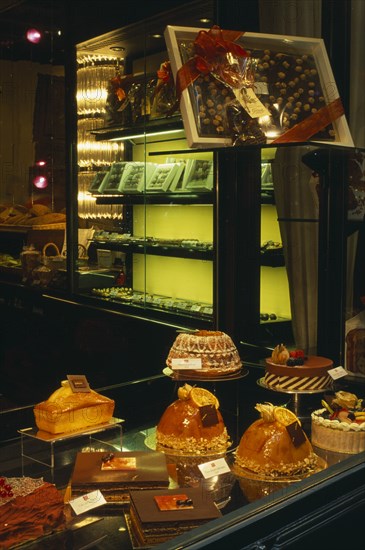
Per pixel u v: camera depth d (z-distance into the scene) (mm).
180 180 3666
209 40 2541
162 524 1706
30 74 2537
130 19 3137
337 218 3254
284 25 3252
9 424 2396
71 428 2164
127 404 2719
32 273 2592
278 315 3379
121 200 3289
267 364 2709
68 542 1657
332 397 2637
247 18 3293
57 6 2646
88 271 2934
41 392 2594
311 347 3346
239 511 1798
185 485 2006
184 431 2260
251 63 2641
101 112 3141
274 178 3301
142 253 3354
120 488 1917
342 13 3176
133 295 3254
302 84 2734
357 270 3330
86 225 2988
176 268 3539
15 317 2516
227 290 3355
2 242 2463
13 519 1621
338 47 3188
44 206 2676
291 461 2123
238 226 3338
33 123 2568
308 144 2527
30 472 2025
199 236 3680
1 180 2441
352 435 2361
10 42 2418
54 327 2682
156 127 3531
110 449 2236
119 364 2932
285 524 1866
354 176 3264
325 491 2000
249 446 2150
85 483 1889
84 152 2992
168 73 2691
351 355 3281
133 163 3465
